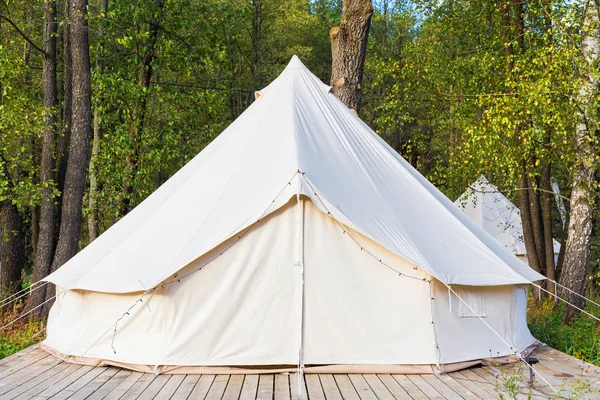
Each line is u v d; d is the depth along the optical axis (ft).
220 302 19.01
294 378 18.31
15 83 40.70
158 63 46.19
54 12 38.99
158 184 60.18
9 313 33.96
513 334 21.53
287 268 19.30
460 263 20.27
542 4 32.32
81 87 34.19
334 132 23.24
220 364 18.80
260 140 22.61
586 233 31.81
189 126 50.29
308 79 25.40
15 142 40.55
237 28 53.78
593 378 18.75
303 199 19.61
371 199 20.75
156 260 19.61
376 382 17.84
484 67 39.52
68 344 20.68
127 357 19.24
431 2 42.98
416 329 19.12
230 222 19.54
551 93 30.07
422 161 78.33
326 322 19.12
